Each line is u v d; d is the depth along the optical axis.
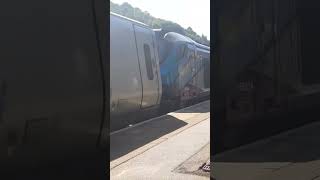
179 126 13.21
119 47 12.39
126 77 12.81
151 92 15.43
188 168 7.35
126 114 13.10
